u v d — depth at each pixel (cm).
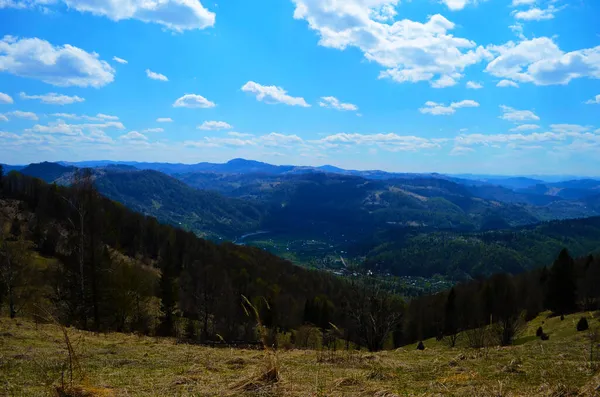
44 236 6266
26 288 3225
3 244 3234
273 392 751
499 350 1482
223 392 764
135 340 1917
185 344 1889
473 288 6606
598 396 684
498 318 4722
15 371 951
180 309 5472
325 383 853
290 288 8925
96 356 1233
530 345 1658
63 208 7531
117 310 3216
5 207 7894
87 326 2806
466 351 1523
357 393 757
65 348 1339
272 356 893
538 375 922
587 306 5966
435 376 981
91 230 2923
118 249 3938
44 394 739
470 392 761
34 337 1538
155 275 6322
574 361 1120
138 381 893
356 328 3025
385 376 954
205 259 8562
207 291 5219
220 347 1925
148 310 4431
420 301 7319
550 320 4822
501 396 710
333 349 1407
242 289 6500
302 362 1242
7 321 1984
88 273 2895
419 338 6675
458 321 5712
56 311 2814
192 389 802
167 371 1030
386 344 6531
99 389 754
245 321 4725
